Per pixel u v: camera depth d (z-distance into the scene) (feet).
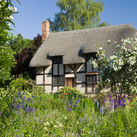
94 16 83.66
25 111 17.33
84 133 15.12
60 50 59.11
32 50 71.31
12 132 11.98
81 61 54.29
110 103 20.92
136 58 25.14
